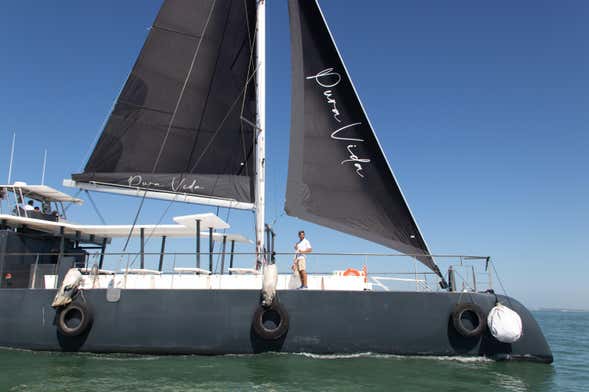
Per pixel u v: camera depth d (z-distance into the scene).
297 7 12.20
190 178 12.54
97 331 9.86
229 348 9.66
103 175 12.35
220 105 13.13
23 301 10.25
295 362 9.13
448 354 9.57
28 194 13.48
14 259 11.99
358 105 11.70
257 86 12.62
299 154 11.67
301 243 10.56
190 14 13.14
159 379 8.05
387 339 9.59
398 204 11.20
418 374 8.45
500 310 9.48
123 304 9.92
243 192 12.55
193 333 9.72
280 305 9.65
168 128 12.85
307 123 11.77
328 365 8.95
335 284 10.42
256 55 13.23
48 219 13.52
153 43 12.85
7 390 7.46
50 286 11.06
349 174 11.53
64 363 9.14
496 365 9.26
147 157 12.70
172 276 10.60
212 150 12.98
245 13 13.41
